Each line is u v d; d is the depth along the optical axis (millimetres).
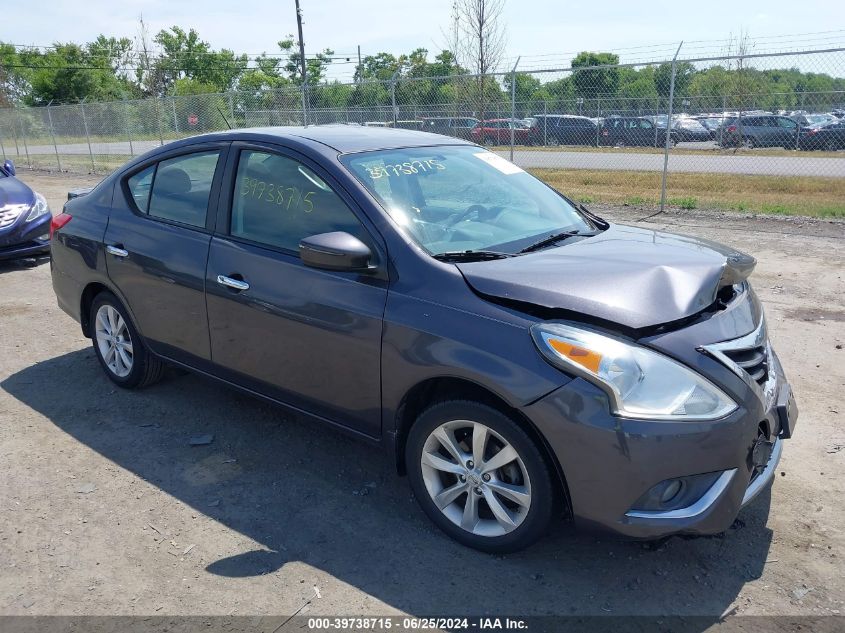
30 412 4539
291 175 3672
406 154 3855
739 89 14805
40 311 6746
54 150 22453
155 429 4297
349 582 2947
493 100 16156
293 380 3615
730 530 3260
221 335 3900
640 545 3158
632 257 3197
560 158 17500
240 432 4262
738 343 2906
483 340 2863
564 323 2777
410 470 3256
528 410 2740
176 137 19562
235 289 3727
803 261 8062
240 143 3939
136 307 4410
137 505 3512
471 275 3031
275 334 3598
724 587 2896
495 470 2992
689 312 2844
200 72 59000
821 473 3705
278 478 3754
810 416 4332
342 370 3355
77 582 2959
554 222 3850
